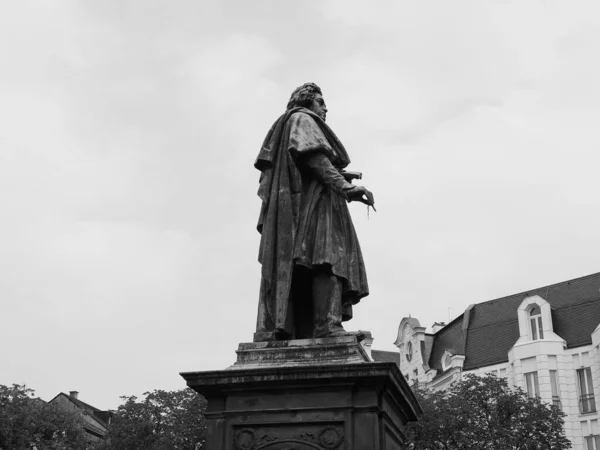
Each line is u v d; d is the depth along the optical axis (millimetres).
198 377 4777
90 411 57969
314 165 5484
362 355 4992
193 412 29719
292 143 5465
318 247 5355
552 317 40375
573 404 37688
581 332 38625
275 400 4676
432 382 45094
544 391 38094
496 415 27188
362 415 4527
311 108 5992
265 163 5672
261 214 5621
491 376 28703
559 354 38719
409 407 5309
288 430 4613
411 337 48719
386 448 4750
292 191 5488
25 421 34344
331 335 5188
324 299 5344
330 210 5520
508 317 42625
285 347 4969
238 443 4641
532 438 26703
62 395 56781
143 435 30359
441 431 26578
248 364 4898
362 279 5594
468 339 43750
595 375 37094
